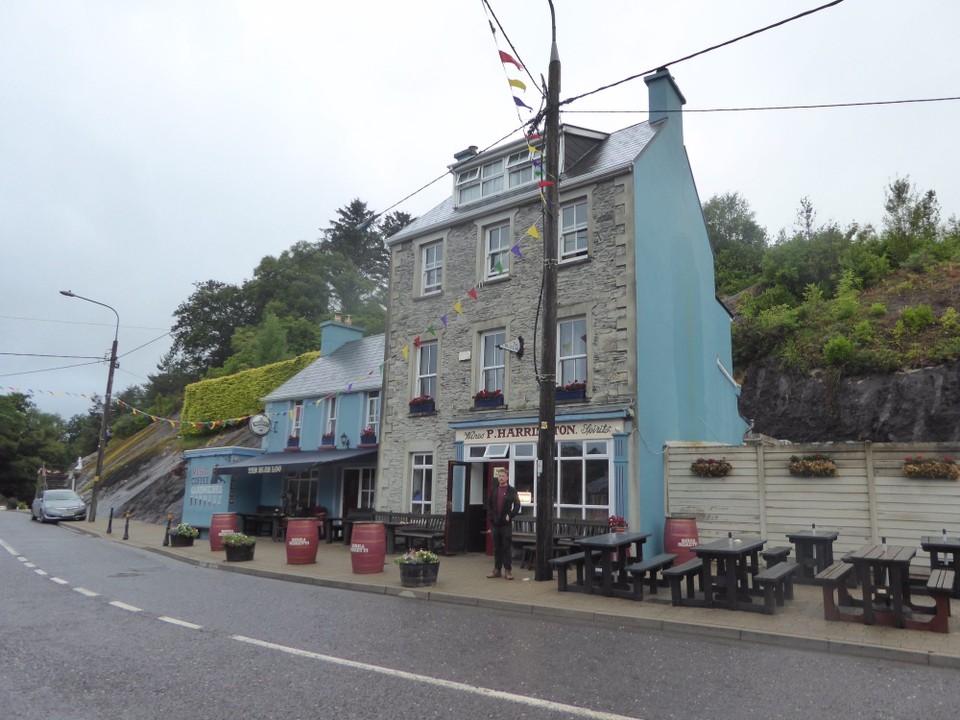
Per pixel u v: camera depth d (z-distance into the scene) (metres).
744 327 26.03
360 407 21.19
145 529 24.75
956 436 18.89
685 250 17.20
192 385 36.59
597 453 14.08
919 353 20.75
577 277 15.39
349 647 6.93
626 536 10.48
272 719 4.80
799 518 12.23
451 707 5.04
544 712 4.93
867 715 4.90
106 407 29.44
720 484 13.33
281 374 31.58
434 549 15.48
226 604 9.56
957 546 8.87
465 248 18.05
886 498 11.33
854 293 26.20
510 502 11.70
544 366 11.57
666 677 5.87
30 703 5.14
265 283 52.34
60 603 9.56
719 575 9.52
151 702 5.18
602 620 8.44
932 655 6.37
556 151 11.78
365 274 57.28
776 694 5.40
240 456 23.62
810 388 22.69
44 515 29.03
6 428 58.50
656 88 17.50
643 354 14.34
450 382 17.55
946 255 27.16
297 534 13.99
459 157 20.23
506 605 9.32
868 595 7.75
